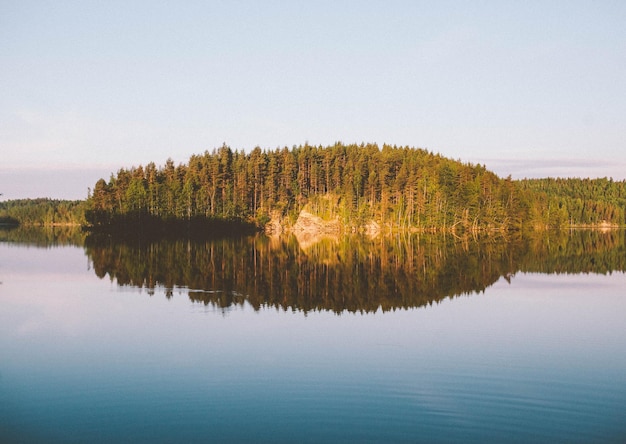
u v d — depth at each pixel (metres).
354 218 141.88
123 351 22.30
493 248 84.75
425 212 143.88
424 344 23.41
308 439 13.72
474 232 138.88
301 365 20.09
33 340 24.30
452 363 20.44
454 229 138.12
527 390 17.41
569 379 18.55
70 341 24.06
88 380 18.47
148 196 131.00
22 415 15.34
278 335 25.05
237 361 20.70
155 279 45.00
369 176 151.75
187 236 117.56
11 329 26.48
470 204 140.88
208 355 21.61
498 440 13.76
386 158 160.75
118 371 19.50
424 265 57.91
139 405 16.05
